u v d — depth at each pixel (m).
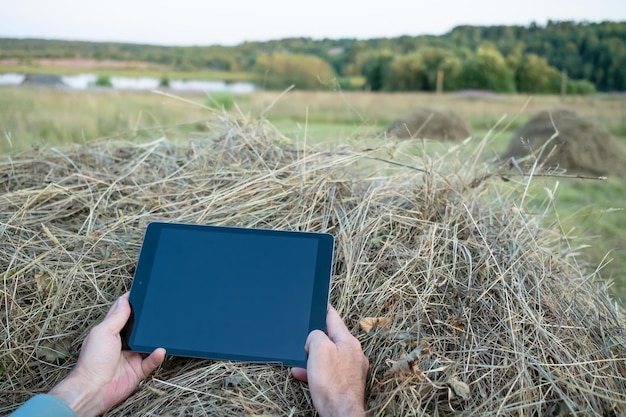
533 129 5.49
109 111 6.82
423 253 1.47
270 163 1.91
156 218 1.64
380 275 1.43
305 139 2.04
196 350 1.18
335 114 8.84
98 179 1.82
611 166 5.03
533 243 1.55
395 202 1.71
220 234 1.31
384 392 1.08
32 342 1.28
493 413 1.05
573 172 5.04
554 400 1.11
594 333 1.32
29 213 1.65
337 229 1.60
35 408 0.94
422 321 1.28
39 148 2.08
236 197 1.70
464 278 1.41
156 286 1.24
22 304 1.38
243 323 1.21
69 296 1.39
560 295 1.41
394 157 1.95
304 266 1.27
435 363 1.15
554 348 1.21
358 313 1.33
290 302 1.22
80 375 1.05
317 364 1.05
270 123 2.21
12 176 1.87
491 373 1.13
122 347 1.16
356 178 1.86
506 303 1.28
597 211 3.44
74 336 1.31
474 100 12.16
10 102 6.96
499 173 1.82
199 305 1.22
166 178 1.81
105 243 1.54
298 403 1.13
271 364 1.21
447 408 1.08
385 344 1.22
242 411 1.10
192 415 1.09
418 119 6.62
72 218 1.68
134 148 2.11
